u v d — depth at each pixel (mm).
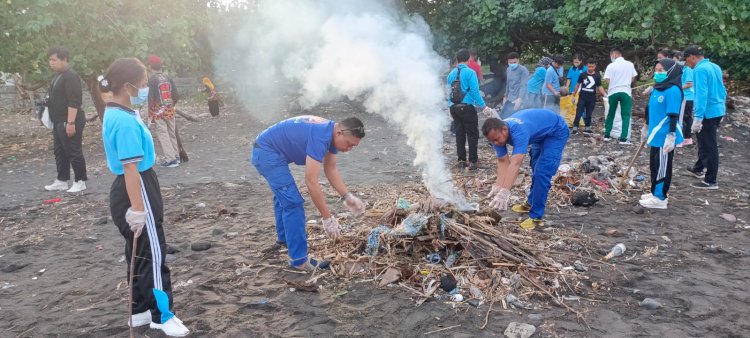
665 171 5840
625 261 4520
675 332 3377
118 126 3010
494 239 4426
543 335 3363
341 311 3668
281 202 4172
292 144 4086
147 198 3199
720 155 9156
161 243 3344
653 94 5832
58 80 6949
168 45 11906
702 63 6598
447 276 4082
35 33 10273
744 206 6094
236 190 7109
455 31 15047
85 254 4918
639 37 11711
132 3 11266
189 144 11062
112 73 3016
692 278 4164
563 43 15070
